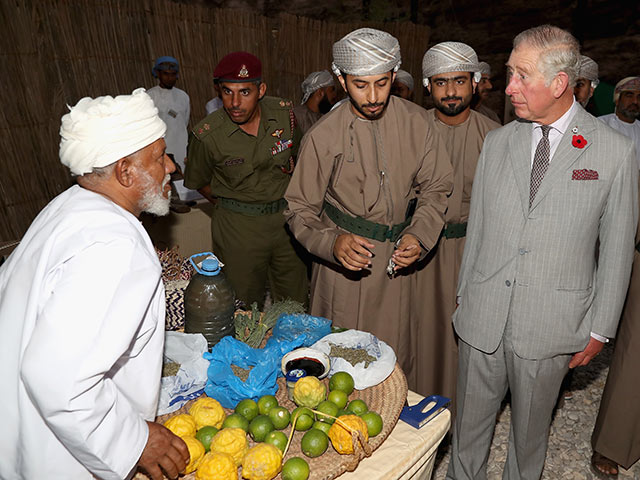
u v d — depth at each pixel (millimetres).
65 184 5219
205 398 1529
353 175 2283
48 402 1119
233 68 2838
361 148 2254
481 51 7586
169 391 1626
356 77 2045
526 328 1969
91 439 1181
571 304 1921
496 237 1996
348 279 2418
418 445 1513
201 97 6797
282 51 7324
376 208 2311
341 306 2455
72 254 1197
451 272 2619
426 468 1620
